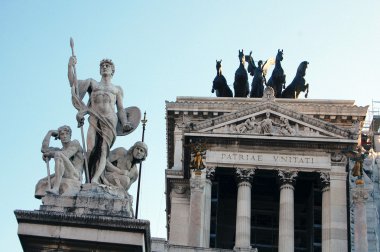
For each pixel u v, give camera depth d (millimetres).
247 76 98125
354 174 73812
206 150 80125
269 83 97938
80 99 24672
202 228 74625
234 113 81500
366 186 78812
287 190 79125
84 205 22203
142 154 24359
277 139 80000
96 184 23219
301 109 91125
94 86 24922
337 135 80312
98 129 24359
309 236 81062
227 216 83375
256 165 79875
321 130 80438
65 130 23922
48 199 22266
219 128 80875
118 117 25062
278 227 83188
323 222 77562
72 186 23078
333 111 90312
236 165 79688
